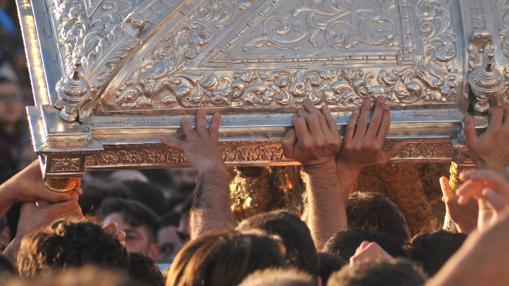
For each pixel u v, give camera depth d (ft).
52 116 31.96
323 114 32.35
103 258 27.89
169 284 24.18
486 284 16.47
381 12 33.47
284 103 32.50
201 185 31.48
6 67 72.49
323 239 32.22
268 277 20.49
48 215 34.76
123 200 55.01
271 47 32.91
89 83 31.91
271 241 24.18
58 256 27.71
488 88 32.53
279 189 40.19
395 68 32.89
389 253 29.66
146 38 32.58
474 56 32.94
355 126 32.40
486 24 33.53
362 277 21.20
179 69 32.50
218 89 32.42
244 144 32.60
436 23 33.47
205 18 33.04
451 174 33.71
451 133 32.89
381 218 34.45
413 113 32.81
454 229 36.17
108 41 32.45
